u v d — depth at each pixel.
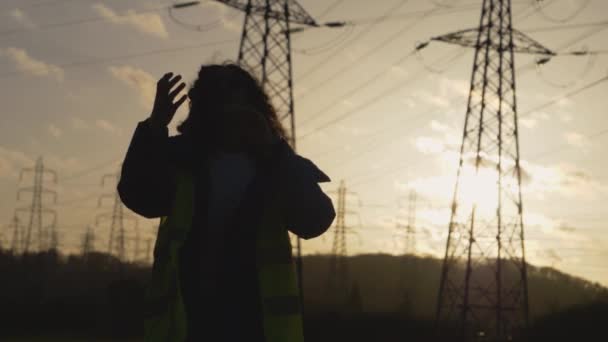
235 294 3.63
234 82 3.99
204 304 3.62
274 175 3.69
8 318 71.81
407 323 58.16
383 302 102.56
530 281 113.12
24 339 65.06
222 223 3.69
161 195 3.91
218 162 3.79
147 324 3.58
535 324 50.03
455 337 51.75
